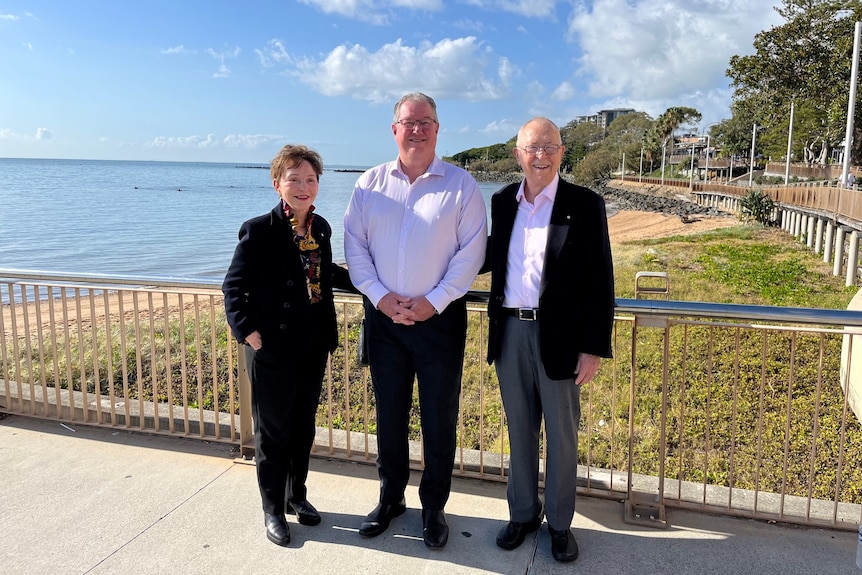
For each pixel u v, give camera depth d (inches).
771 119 1680.6
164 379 230.5
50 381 221.3
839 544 105.8
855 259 512.4
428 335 105.8
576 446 104.8
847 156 896.3
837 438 175.3
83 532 110.0
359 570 100.3
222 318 329.4
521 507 106.6
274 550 105.4
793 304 422.6
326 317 112.3
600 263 98.4
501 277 104.9
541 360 100.9
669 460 162.7
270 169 106.6
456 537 110.0
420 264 104.3
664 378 112.7
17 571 99.0
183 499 121.7
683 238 963.3
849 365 107.0
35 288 153.5
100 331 309.9
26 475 131.3
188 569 100.1
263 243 104.4
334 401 203.8
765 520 113.2
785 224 1000.9
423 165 105.8
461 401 129.0
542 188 101.7
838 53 1370.6
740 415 193.6
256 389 106.9
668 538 108.3
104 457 140.3
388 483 112.3
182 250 936.9
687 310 108.7
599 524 113.3
